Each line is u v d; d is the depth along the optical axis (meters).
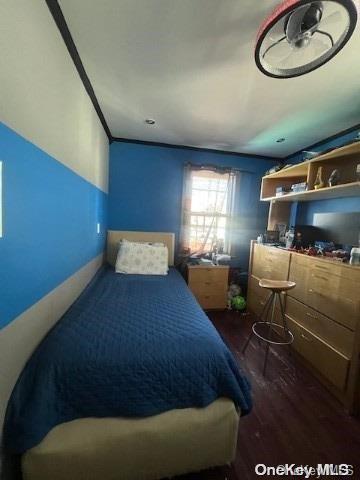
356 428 1.43
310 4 0.90
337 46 0.97
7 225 0.84
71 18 1.18
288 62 1.13
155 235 3.14
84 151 1.82
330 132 2.47
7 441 0.87
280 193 2.74
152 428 1.01
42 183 1.11
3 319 0.84
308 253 2.16
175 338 1.22
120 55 1.44
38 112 1.04
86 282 2.06
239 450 1.26
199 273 3.00
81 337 1.18
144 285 2.14
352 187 1.81
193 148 3.20
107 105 2.11
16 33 0.85
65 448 0.92
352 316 1.60
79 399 1.00
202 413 1.08
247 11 1.11
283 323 2.29
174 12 1.13
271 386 1.76
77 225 1.71
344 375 1.60
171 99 1.95
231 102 1.94
